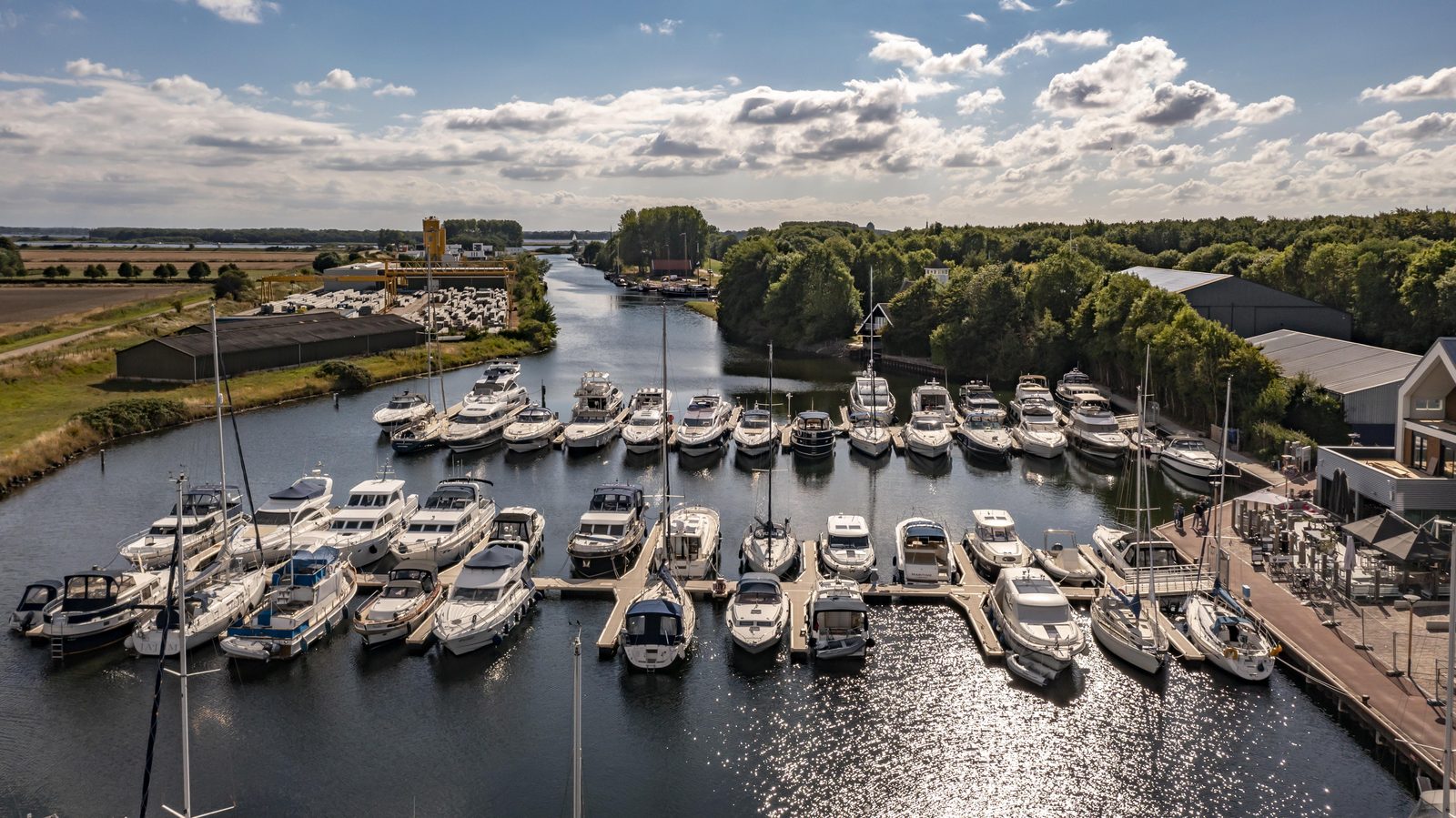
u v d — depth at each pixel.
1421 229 169.25
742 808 33.19
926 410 91.12
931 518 63.06
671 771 35.16
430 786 34.31
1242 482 69.25
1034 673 40.53
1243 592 45.34
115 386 103.12
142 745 36.56
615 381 117.75
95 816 32.56
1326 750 35.75
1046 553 52.06
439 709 39.19
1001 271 125.69
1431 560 42.94
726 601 48.44
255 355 111.88
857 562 49.59
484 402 89.88
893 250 169.62
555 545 57.50
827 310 146.25
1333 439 73.38
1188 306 93.81
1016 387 113.62
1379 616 43.47
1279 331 101.31
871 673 41.66
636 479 73.50
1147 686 40.28
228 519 56.59
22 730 37.44
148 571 48.91
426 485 71.06
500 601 44.81
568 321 184.50
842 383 119.25
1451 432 50.16
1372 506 53.47
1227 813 32.50
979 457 79.94
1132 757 35.69
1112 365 109.31
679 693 40.22
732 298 164.75
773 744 36.75
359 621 42.97
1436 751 32.44
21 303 170.12
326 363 115.06
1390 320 108.31
